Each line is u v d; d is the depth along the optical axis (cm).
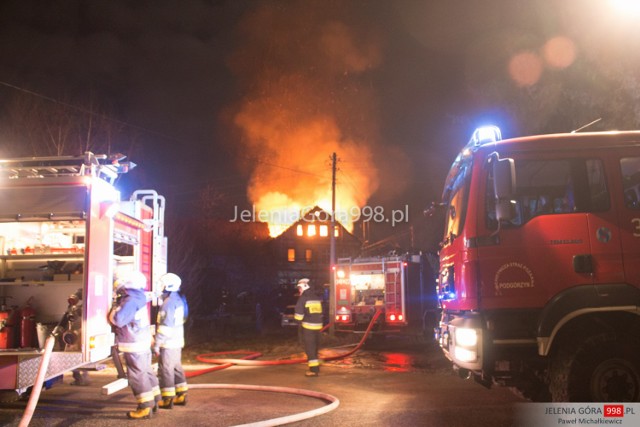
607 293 539
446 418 615
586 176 571
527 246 560
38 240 769
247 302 4106
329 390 827
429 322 1864
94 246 650
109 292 681
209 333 2327
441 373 998
